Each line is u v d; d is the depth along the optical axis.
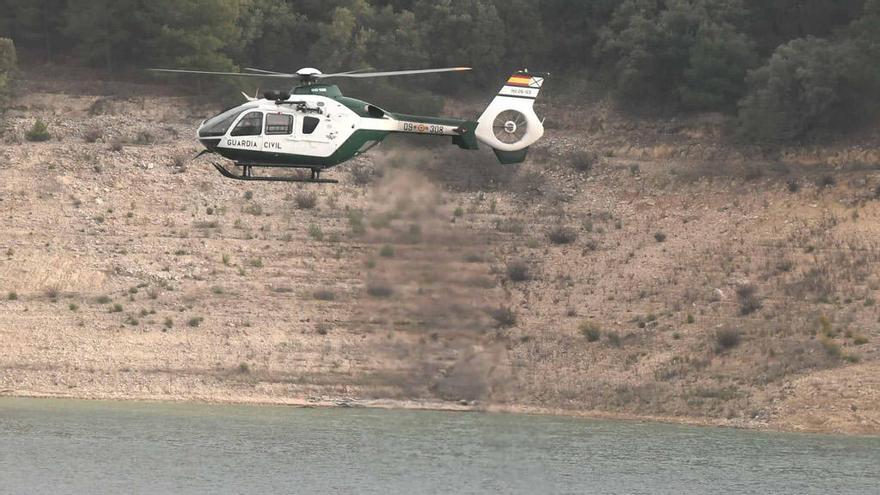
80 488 150.00
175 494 147.88
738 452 170.75
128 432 175.25
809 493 152.00
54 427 176.88
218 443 170.00
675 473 159.62
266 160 153.88
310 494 149.00
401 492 148.75
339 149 154.38
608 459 165.62
